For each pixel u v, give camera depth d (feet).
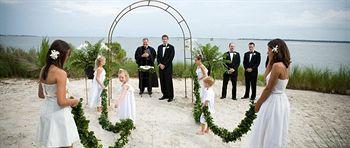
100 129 19.25
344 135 18.60
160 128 19.72
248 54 27.68
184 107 25.52
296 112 24.47
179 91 32.45
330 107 26.32
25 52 41.88
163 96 28.32
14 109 23.20
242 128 15.44
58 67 11.69
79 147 16.14
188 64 42.65
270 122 13.38
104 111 20.34
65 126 12.17
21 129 18.58
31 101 25.91
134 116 19.60
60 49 11.62
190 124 20.76
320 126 20.68
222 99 28.55
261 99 13.60
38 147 15.85
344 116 23.35
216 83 37.70
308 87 35.35
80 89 31.99
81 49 25.23
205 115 17.65
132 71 42.11
